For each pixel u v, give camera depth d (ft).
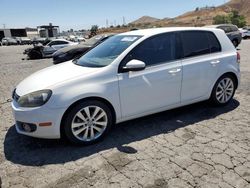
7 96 23.36
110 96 13.07
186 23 437.17
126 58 13.60
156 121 15.80
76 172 11.00
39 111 12.00
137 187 9.95
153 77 14.15
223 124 15.23
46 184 10.32
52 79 12.91
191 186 9.92
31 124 12.27
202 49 16.31
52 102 12.03
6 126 16.07
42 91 12.20
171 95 15.10
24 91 12.81
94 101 12.82
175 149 12.55
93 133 13.19
